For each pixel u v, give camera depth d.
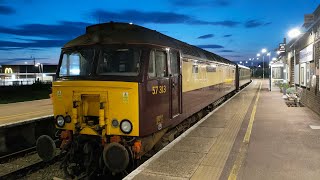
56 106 7.79
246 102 19.44
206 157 7.22
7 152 10.80
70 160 7.64
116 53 7.54
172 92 8.65
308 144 8.41
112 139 7.16
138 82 7.06
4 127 10.65
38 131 12.12
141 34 7.72
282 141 8.77
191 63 10.98
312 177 5.96
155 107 7.60
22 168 9.12
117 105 7.06
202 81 12.84
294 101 19.28
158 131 8.02
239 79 31.16
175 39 10.34
